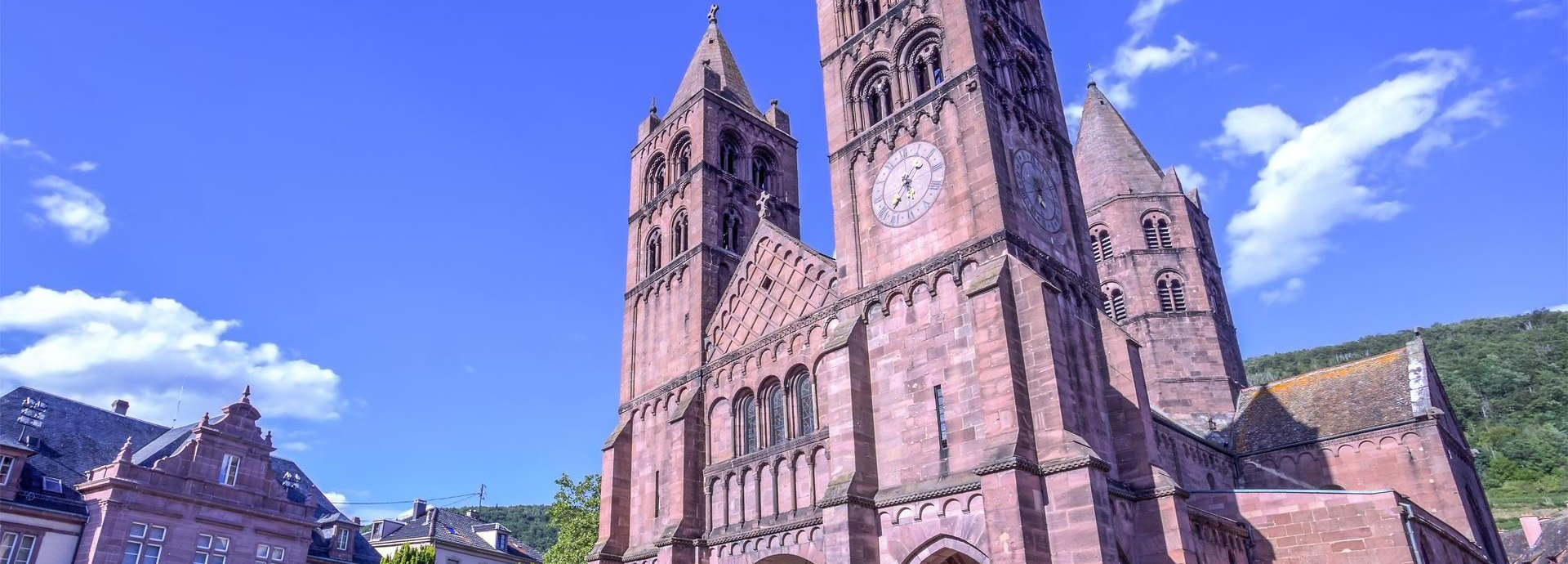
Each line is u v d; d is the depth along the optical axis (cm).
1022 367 3434
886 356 3944
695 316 5178
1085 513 3023
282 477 7538
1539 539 7650
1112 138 7888
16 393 5994
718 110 5938
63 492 5369
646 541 4806
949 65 4284
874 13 4900
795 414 4397
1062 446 3195
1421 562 3559
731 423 4694
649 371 5425
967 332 3644
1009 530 3048
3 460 5084
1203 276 7250
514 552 10469
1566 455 12900
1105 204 7600
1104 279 7438
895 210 4212
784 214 6031
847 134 4678
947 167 4056
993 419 3350
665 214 5856
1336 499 3784
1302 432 5953
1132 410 3706
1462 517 5047
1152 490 3478
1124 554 3281
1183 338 6981
